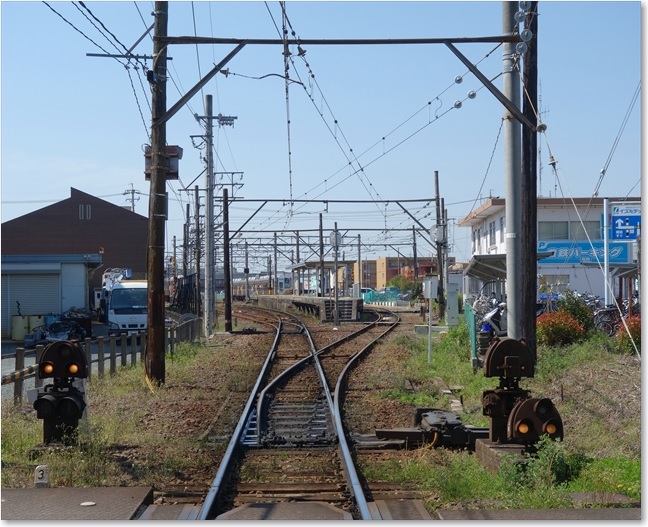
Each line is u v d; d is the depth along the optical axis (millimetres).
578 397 13492
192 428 12656
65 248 65688
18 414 13172
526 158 16484
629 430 11016
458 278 64750
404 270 117812
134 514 7234
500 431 9906
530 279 16422
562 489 7941
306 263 57750
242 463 10055
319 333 37406
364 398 16078
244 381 18781
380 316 51562
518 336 14070
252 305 82625
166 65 17078
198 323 33000
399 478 9086
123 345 20438
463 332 23781
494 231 49344
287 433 12383
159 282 17406
